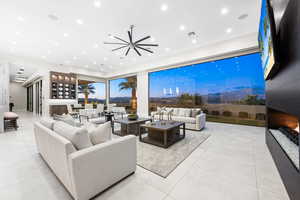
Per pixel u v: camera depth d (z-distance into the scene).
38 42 4.76
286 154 1.56
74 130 1.57
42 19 3.45
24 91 12.88
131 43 3.84
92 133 1.75
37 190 1.53
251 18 3.45
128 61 7.28
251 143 3.04
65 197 1.42
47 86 7.47
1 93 5.69
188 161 2.21
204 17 3.42
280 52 1.60
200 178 1.75
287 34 1.39
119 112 6.69
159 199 1.39
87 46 5.16
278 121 2.65
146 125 3.26
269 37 1.73
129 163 1.78
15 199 1.39
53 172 1.89
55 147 1.59
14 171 1.93
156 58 6.79
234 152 2.56
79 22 3.59
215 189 1.54
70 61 7.17
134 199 1.39
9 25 3.69
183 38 4.57
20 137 3.57
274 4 1.79
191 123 4.37
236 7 3.05
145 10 3.16
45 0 2.81
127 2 2.89
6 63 5.94
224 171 1.91
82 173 1.29
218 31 4.10
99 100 10.18
